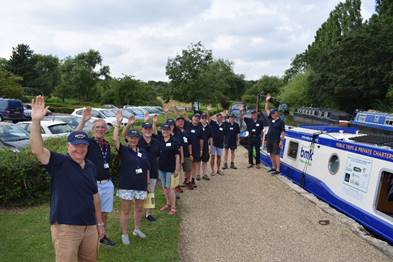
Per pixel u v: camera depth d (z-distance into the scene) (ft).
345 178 31.76
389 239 26.05
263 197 34.68
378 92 148.77
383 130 41.42
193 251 22.84
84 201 15.12
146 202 26.00
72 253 14.85
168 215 28.60
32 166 29.14
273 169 44.65
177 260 21.08
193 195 34.99
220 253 22.67
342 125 47.32
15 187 28.45
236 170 47.09
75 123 62.64
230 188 37.76
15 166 28.32
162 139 28.71
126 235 22.68
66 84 238.48
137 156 22.63
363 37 151.12
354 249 23.58
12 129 47.06
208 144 40.96
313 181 36.88
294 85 188.55
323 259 22.17
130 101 160.25
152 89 170.91
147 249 22.12
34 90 264.11
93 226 15.57
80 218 14.94
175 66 116.98
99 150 21.21
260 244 24.11
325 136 36.83
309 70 197.47
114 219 27.14
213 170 43.52
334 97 166.30
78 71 233.76
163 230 25.32
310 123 86.99
